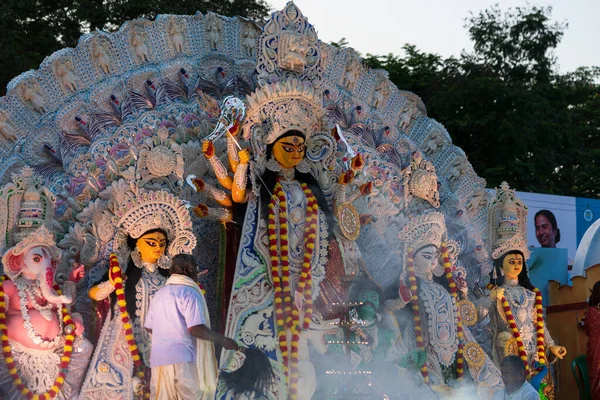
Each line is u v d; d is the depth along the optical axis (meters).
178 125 8.05
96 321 7.12
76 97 7.89
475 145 18.23
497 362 9.32
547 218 12.61
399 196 9.30
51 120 7.73
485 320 9.57
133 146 7.52
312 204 7.97
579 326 10.66
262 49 8.20
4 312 6.45
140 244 7.29
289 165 8.05
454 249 9.20
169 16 8.49
